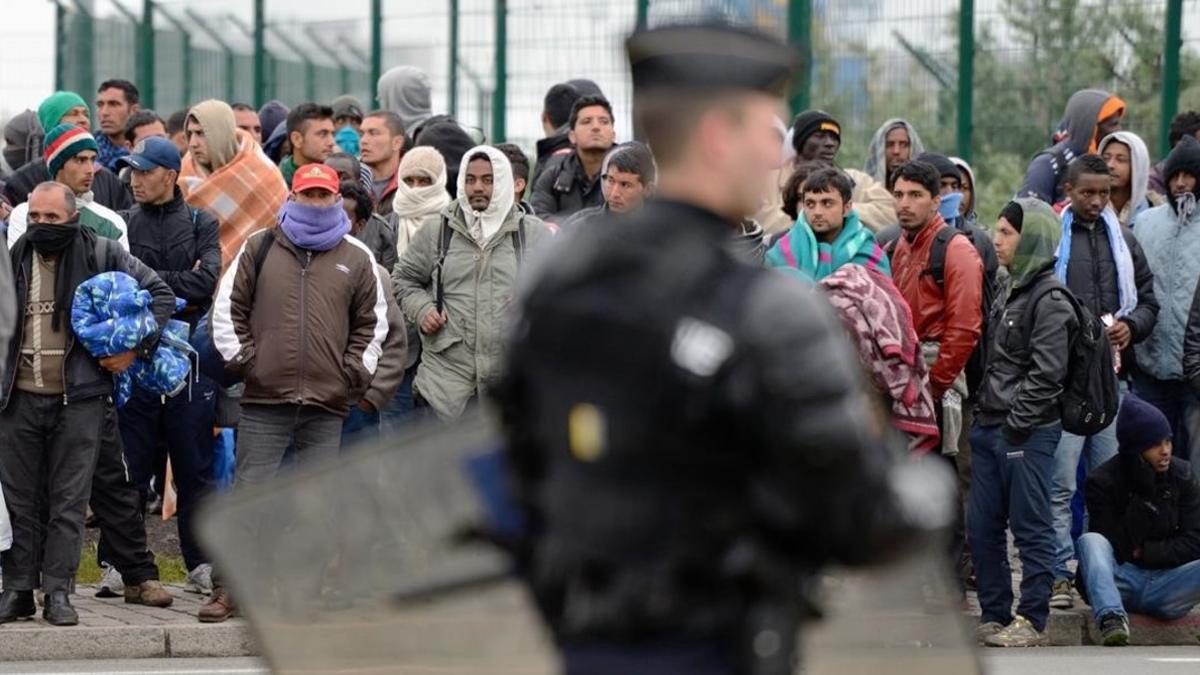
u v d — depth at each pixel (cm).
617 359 758
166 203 2872
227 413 2855
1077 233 3012
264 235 2598
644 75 798
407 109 4181
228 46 5384
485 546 837
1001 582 2636
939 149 4394
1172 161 3072
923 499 759
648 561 754
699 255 768
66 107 3412
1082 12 4284
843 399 745
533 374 786
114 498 2688
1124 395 2758
